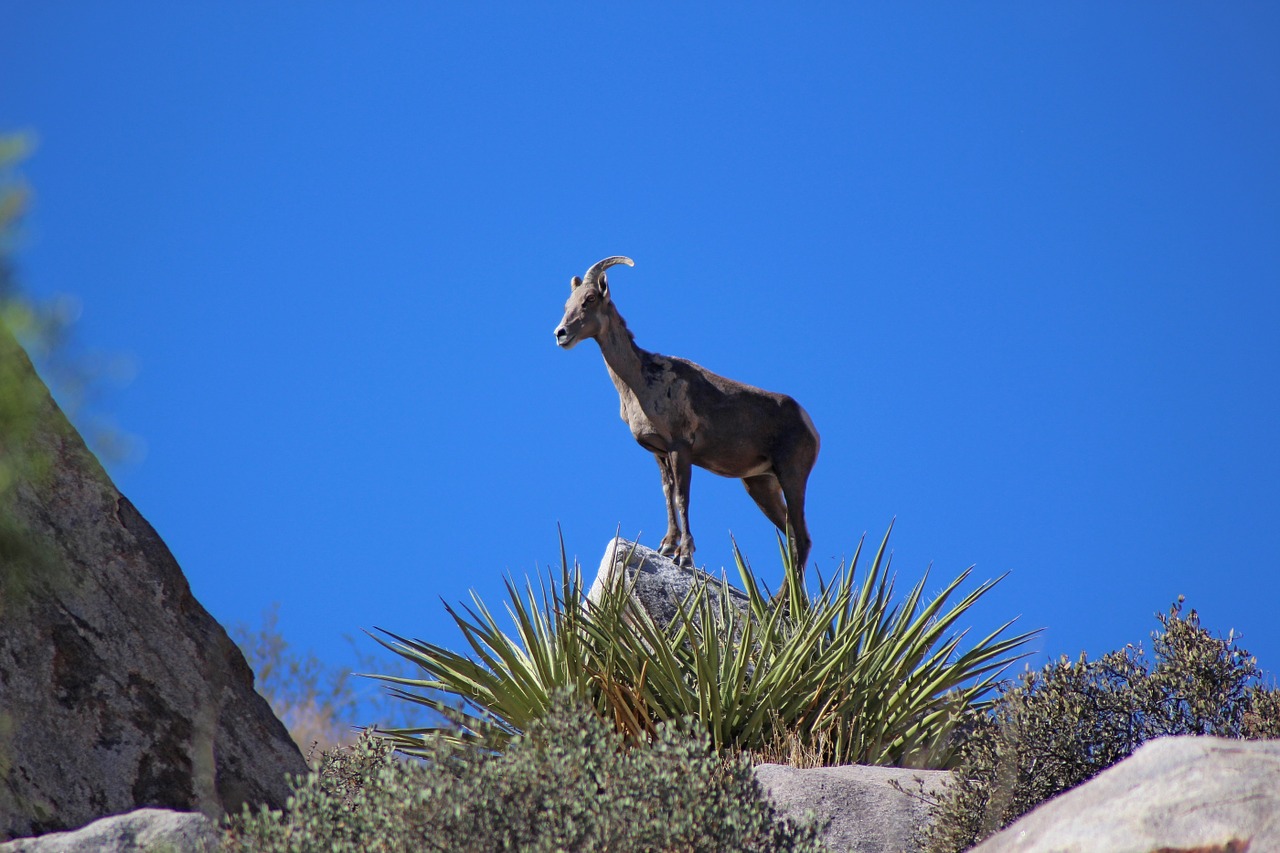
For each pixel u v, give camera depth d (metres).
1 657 21.33
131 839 18.17
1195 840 15.26
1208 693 26.64
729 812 20.14
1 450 14.55
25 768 20.77
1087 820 16.20
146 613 23.80
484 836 18.39
